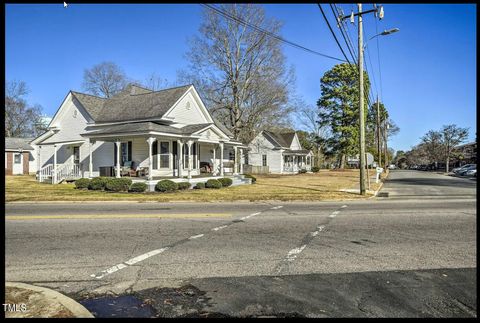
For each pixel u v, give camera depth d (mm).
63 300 4418
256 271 5680
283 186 25391
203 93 34906
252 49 33062
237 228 9086
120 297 4699
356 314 4168
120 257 6453
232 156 36094
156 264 6047
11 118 59656
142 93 29266
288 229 8961
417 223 9773
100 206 14211
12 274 5559
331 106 58531
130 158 24984
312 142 76250
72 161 28078
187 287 5023
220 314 4195
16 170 40031
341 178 37531
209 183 22719
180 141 23062
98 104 28672
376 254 6605
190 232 8578
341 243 7453
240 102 34031
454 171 53531
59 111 28797
